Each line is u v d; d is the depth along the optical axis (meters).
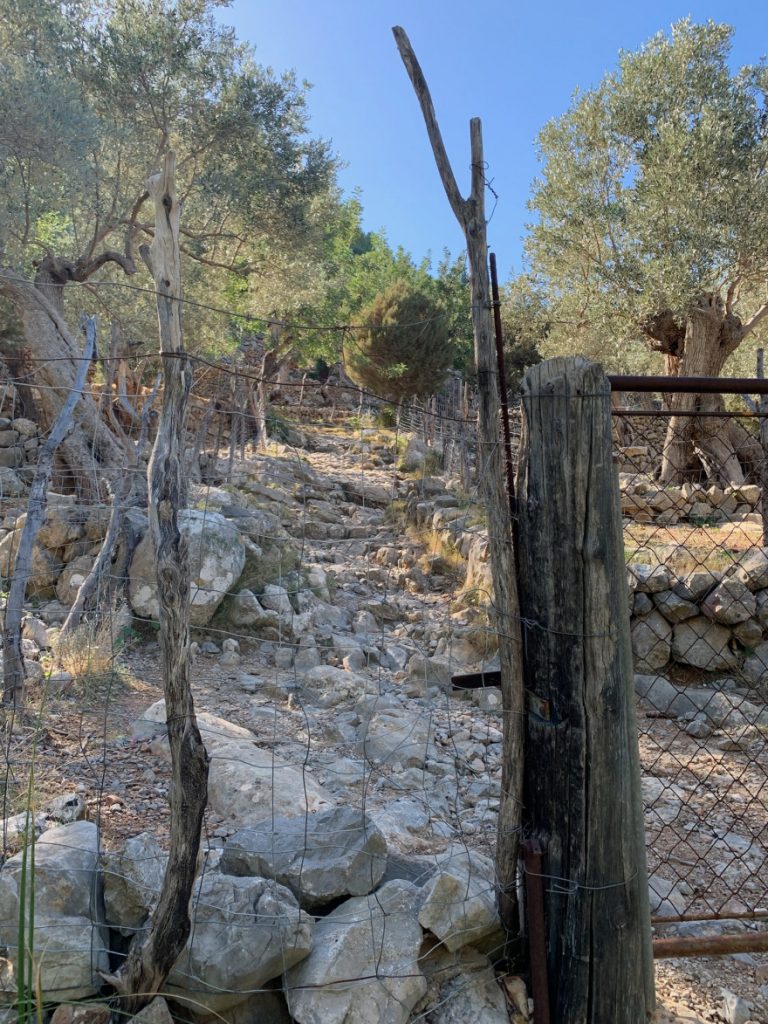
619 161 13.10
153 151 14.53
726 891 3.04
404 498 11.24
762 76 11.97
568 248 13.17
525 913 2.22
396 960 2.12
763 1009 2.39
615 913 2.08
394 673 5.57
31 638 5.19
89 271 12.23
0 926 1.99
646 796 3.87
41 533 6.34
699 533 7.31
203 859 2.46
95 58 13.46
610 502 2.06
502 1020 2.15
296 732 4.27
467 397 20.83
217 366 1.98
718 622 5.42
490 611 2.50
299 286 16.45
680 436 10.41
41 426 9.88
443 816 3.45
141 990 1.92
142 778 3.43
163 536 1.85
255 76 14.85
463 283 30.31
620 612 2.09
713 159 11.30
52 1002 1.93
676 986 2.46
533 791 2.19
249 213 15.12
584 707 2.07
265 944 2.03
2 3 12.28
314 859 2.34
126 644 5.39
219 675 5.19
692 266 11.41
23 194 11.53
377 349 21.34
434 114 2.10
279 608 6.23
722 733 4.70
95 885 2.17
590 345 13.74
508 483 2.19
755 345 14.23
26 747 3.54
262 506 9.46
